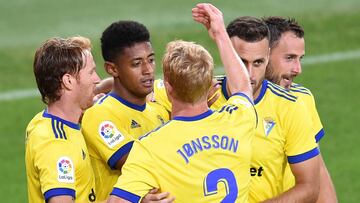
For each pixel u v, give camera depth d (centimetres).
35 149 1827
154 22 5706
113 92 2034
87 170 1881
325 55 5109
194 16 1942
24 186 3559
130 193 1700
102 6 6188
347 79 4731
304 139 1981
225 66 1898
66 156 1819
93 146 1978
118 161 1961
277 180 2014
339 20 5647
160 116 2100
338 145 3919
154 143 1734
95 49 5150
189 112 1767
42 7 6216
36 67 1859
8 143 3981
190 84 1725
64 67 1841
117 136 1964
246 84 1881
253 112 1836
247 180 1805
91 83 1878
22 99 4512
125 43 1966
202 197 1739
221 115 1792
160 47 5178
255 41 1961
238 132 1788
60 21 5859
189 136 1747
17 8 6206
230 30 1992
